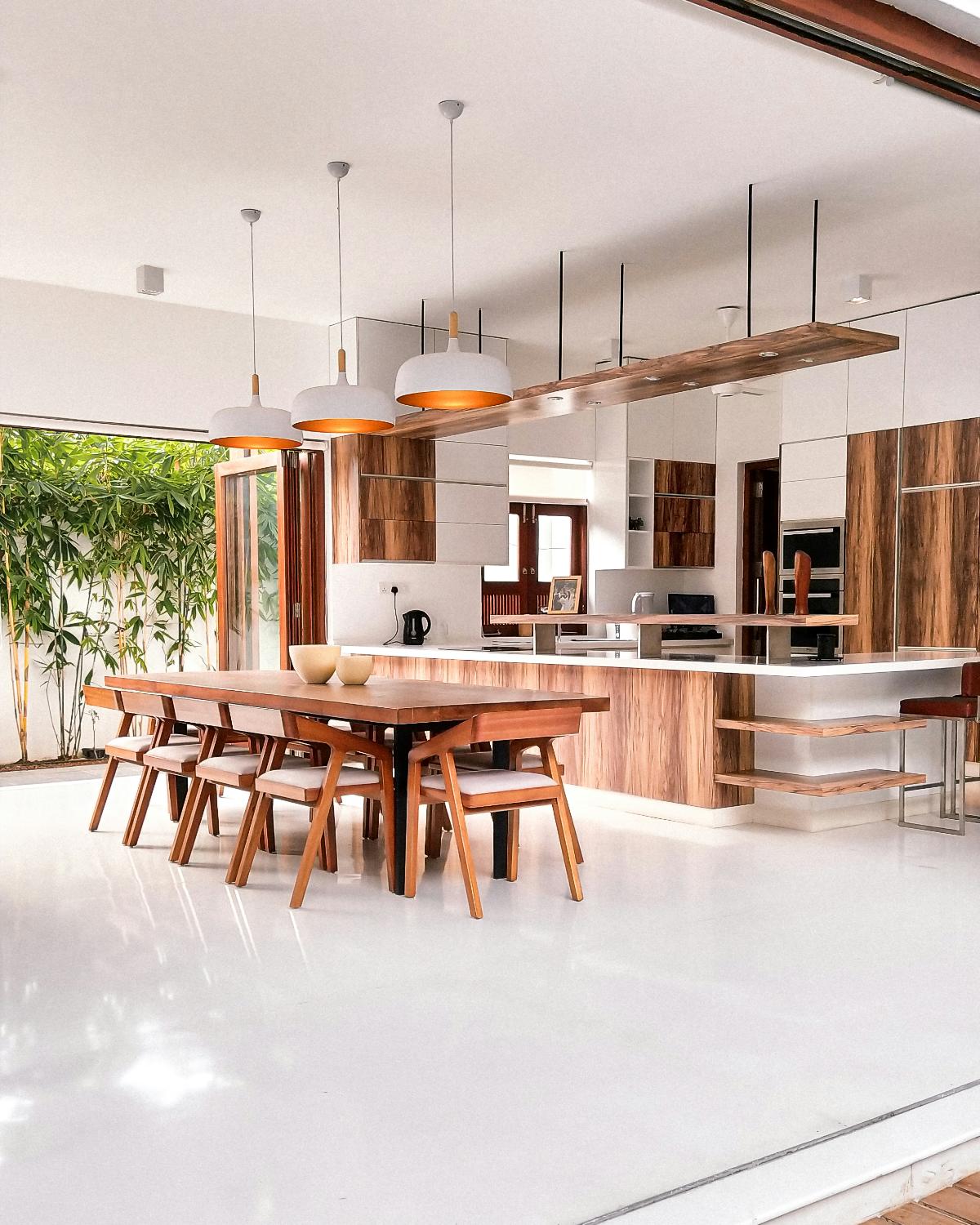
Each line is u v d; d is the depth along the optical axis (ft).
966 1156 7.94
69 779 24.62
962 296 22.84
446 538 26.27
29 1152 7.61
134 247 20.17
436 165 16.43
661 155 16.10
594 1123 7.97
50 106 14.33
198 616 29.76
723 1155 7.52
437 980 11.03
